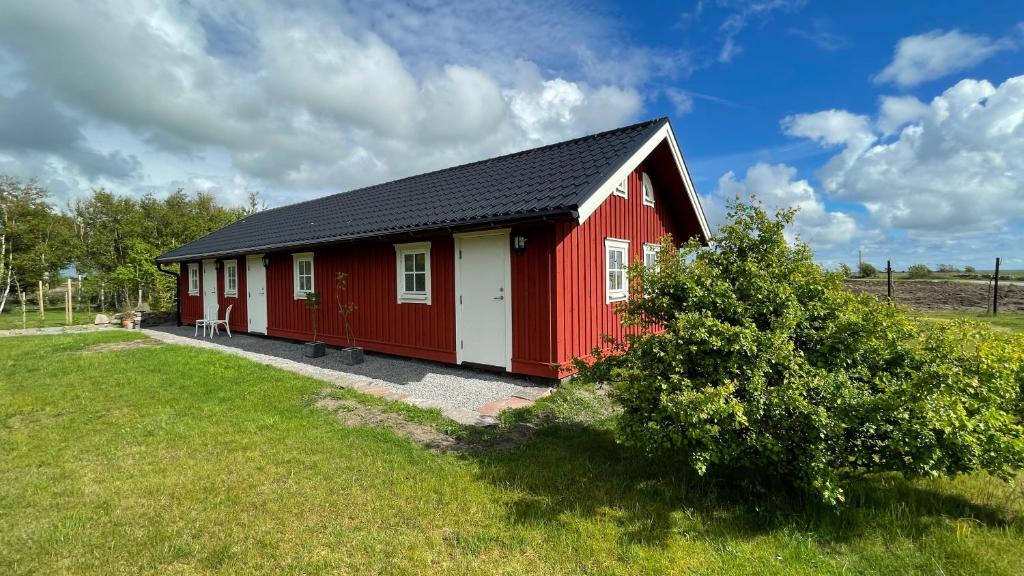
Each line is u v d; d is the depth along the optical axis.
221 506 3.06
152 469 3.65
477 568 2.39
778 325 3.09
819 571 2.33
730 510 2.96
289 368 7.79
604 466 3.65
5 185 24.28
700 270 3.46
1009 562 2.37
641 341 3.44
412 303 8.07
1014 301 16.88
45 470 3.66
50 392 6.00
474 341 7.22
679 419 2.81
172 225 30.39
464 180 9.32
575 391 5.96
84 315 20.83
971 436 2.44
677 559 2.45
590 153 7.61
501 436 4.40
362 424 4.75
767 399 2.79
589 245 7.19
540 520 2.86
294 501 3.12
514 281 6.68
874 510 2.84
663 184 9.90
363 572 2.38
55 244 26.17
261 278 11.84
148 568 2.43
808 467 2.68
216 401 5.55
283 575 2.35
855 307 3.27
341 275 9.22
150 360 8.05
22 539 2.69
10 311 23.64
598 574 2.34
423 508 3.02
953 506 2.97
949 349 2.92
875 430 2.71
